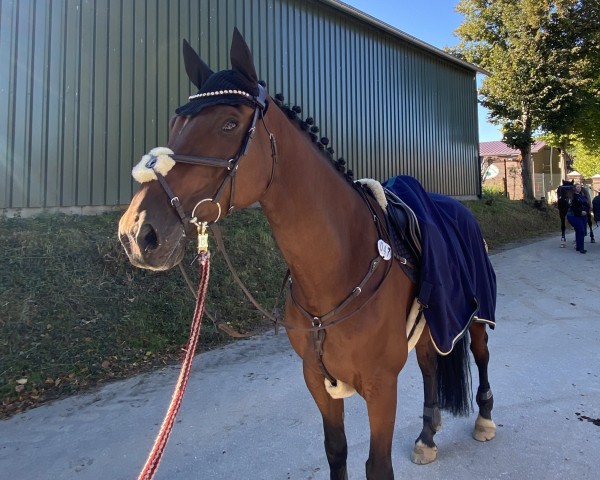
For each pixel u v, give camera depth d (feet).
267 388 12.38
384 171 37.11
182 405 11.48
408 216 7.06
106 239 17.79
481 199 51.34
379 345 6.00
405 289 6.63
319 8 31.35
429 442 8.66
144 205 4.18
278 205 5.35
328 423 6.55
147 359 14.69
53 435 10.20
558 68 54.19
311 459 8.82
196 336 4.60
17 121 18.20
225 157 4.58
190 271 18.79
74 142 19.74
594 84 59.16
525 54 55.77
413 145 40.88
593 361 13.37
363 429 9.97
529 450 8.79
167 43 22.86
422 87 42.29
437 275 6.72
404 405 11.01
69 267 16.19
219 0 25.16
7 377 12.41
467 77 49.90
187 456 9.09
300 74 29.84
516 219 48.01
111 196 20.94
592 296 21.47
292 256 5.70
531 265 30.17
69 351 13.78
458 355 9.21
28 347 13.39
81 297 15.43
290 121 5.73
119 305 15.96
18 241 16.21
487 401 9.45
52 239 16.92
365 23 35.06
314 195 5.58
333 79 32.37
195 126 4.57
